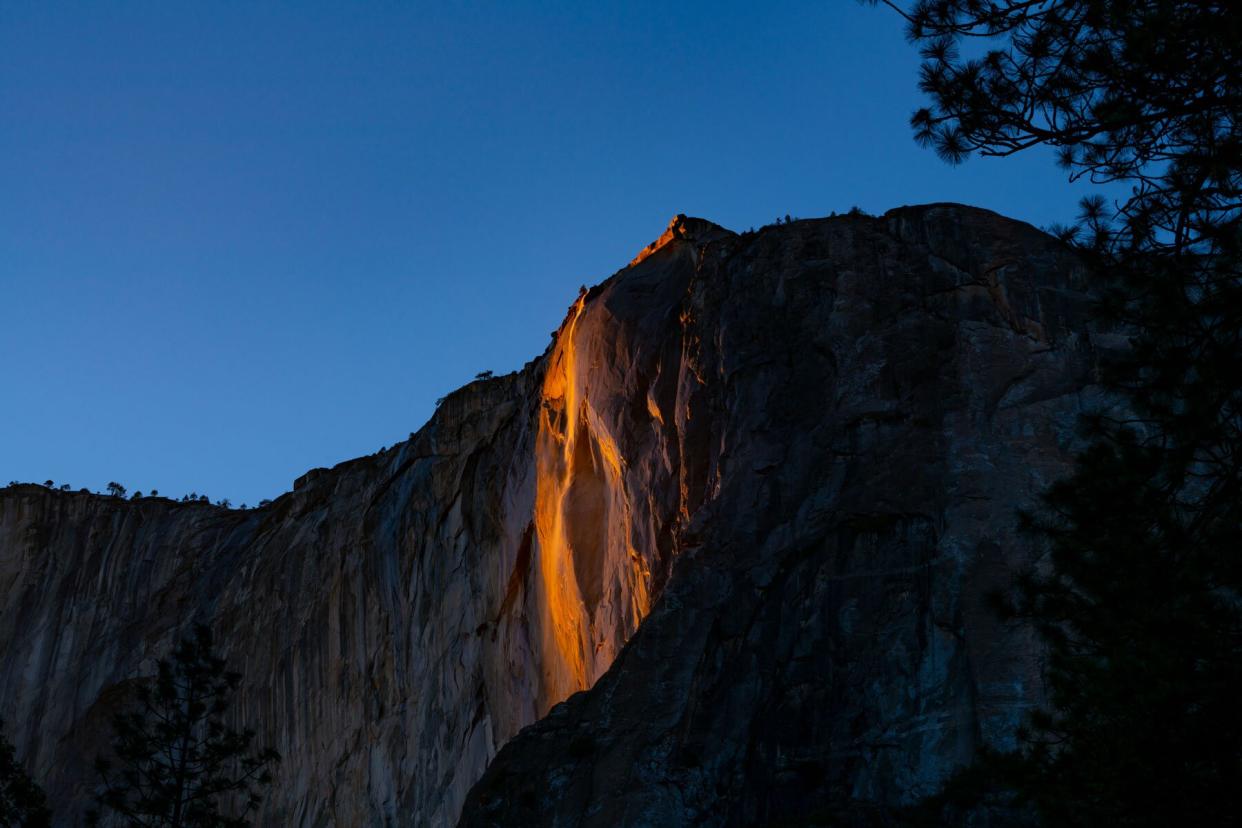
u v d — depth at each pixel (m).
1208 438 16.02
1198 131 16.56
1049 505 17.59
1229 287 16.08
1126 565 16.48
